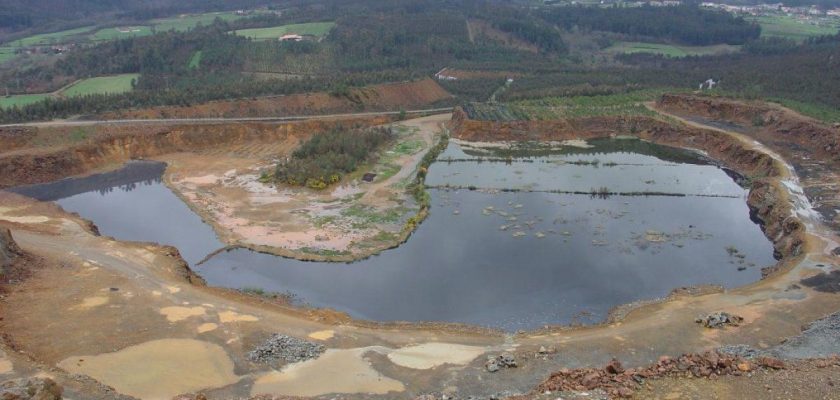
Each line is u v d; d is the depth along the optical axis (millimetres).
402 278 57969
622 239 68000
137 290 50906
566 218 74562
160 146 107062
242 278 58344
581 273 59000
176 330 44750
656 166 98688
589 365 40719
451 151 107750
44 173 92688
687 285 56438
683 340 43875
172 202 82250
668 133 115562
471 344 44375
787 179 81625
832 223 66688
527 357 41812
